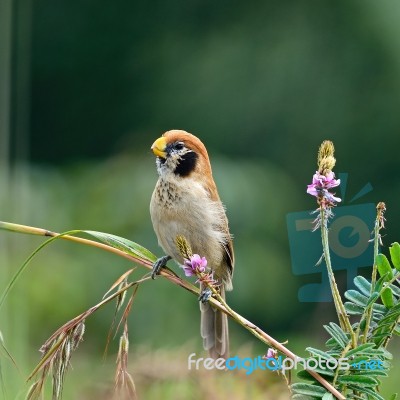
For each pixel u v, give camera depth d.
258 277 13.78
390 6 18.83
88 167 13.82
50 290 11.45
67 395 8.18
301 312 13.84
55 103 20.52
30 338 11.02
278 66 18.97
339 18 18.92
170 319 11.87
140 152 14.02
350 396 4.38
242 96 19.09
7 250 10.80
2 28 8.94
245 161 18.38
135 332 11.72
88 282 11.89
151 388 6.00
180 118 19.59
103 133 20.42
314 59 18.91
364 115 18.66
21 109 15.00
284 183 15.02
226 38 19.67
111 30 20.67
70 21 20.72
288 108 18.91
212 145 19.12
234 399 5.69
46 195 13.25
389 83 18.61
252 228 14.05
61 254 12.24
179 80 20.00
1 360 5.11
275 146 18.88
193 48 20.09
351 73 18.81
